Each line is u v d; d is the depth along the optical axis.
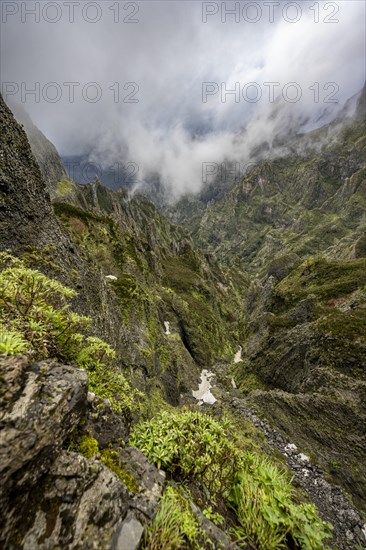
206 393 45.19
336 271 58.50
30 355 3.79
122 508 3.03
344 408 21.88
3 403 2.71
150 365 30.34
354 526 15.41
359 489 17.89
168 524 3.09
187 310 72.81
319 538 3.81
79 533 2.59
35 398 2.98
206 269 139.50
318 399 23.27
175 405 37.44
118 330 21.70
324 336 29.11
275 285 85.38
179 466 4.40
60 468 2.94
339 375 24.59
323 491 17.36
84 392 3.74
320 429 21.75
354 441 20.12
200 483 4.46
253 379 41.25
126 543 2.69
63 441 3.24
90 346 6.22
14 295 5.06
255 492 4.26
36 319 5.09
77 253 17.59
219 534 3.53
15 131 14.32
